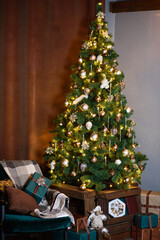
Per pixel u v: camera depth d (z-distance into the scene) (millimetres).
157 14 4324
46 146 4234
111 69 3521
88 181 3416
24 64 4137
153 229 3480
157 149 4301
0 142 4016
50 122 4250
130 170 3555
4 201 2879
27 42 4156
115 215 3467
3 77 4027
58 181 3650
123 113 3580
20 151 4121
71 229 3199
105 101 3484
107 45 3545
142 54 4387
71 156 3607
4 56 4035
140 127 4383
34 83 4199
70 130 3533
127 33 4465
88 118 3469
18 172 3328
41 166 4215
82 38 4246
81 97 3430
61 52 4266
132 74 4434
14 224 2725
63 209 3162
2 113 4023
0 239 2777
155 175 4301
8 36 4059
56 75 4262
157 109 4309
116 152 3562
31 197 3064
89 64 3531
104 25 3648
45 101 4242
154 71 4328
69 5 4270
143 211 3807
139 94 4395
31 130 4184
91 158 3367
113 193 3449
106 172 3416
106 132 3504
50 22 4258
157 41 4320
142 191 3951
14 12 4090
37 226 2770
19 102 4113
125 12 4469
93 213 3316
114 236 3465
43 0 4227
